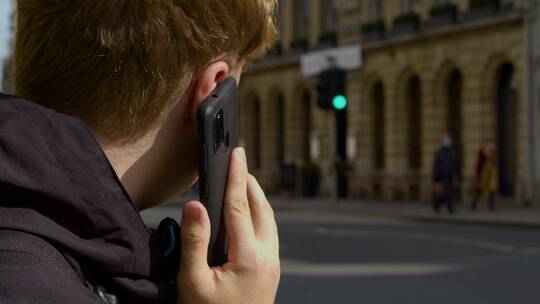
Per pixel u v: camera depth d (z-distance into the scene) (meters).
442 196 24.08
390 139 32.72
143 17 1.09
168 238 1.15
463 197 28.72
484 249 14.56
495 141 28.25
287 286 9.92
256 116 41.94
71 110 1.11
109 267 1.04
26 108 1.04
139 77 1.10
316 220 22.73
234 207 1.14
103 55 1.09
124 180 1.15
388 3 33.03
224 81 1.17
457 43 29.27
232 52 1.18
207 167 1.12
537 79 26.30
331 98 20.95
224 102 1.15
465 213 23.98
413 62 31.36
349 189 34.12
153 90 1.12
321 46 36.47
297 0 39.50
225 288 1.10
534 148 26.39
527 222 20.06
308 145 38.69
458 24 28.86
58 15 1.10
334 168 27.48
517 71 26.95
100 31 1.08
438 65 30.12
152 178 1.17
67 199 1.00
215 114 1.12
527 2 26.28
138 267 1.08
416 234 17.84
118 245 1.06
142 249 1.08
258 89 41.06
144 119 1.13
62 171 1.01
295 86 38.31
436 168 24.08
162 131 1.15
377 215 24.77
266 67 40.09
